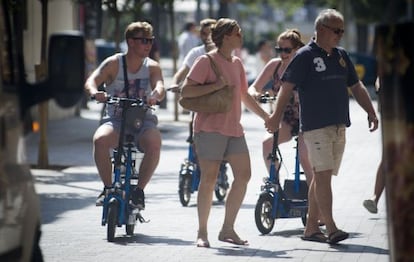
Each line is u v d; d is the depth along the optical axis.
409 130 15.34
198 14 89.88
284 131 29.91
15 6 32.28
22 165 16.25
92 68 75.50
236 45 26.69
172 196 36.75
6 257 15.21
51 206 34.38
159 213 33.03
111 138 28.14
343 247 27.12
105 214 28.16
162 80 28.80
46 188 38.56
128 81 28.72
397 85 15.53
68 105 16.55
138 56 28.61
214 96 26.45
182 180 34.41
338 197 36.12
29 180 16.69
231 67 26.83
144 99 28.86
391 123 15.77
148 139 28.20
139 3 60.22
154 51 65.62
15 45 17.02
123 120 27.84
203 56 26.70
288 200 29.59
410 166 15.36
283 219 32.19
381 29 16.05
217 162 27.03
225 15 95.50
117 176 28.11
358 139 57.28
